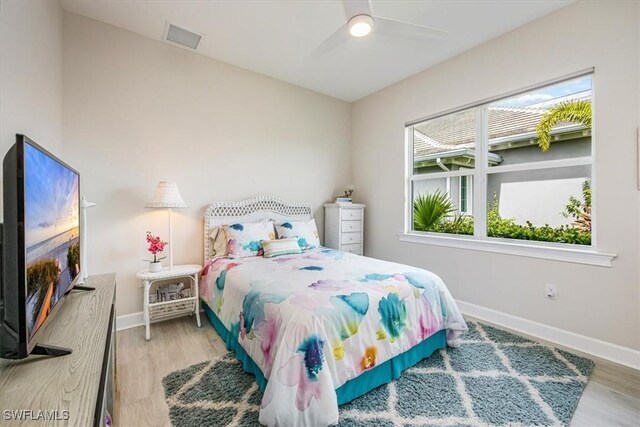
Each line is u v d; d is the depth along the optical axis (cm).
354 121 438
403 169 365
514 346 227
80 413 69
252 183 344
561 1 221
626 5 199
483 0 221
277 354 140
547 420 148
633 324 199
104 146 254
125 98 263
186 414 152
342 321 156
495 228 285
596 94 214
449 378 184
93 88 248
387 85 380
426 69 334
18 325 83
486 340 237
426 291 206
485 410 155
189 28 259
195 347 225
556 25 232
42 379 82
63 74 234
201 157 307
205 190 310
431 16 239
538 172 255
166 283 285
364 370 161
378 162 399
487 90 278
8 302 83
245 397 165
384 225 391
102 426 89
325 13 238
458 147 315
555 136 244
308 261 263
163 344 231
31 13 155
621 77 202
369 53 300
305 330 143
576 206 234
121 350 220
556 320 235
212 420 148
